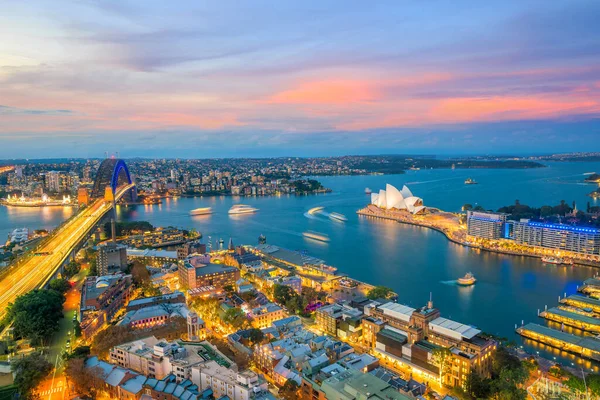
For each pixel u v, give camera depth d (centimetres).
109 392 19688
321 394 19500
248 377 17850
